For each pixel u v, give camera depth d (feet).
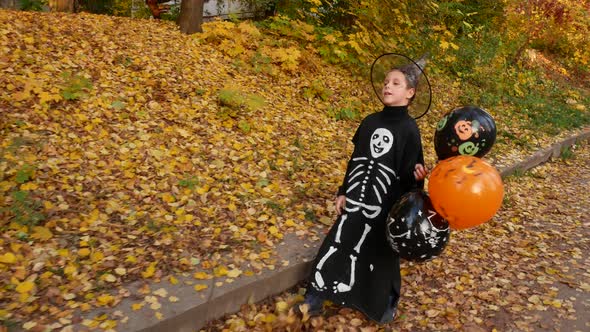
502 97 34.60
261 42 25.50
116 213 13.03
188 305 10.05
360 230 10.54
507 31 42.78
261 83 22.94
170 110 18.29
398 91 10.09
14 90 16.42
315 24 29.53
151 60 20.88
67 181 13.66
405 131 10.20
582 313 12.60
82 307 9.65
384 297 10.69
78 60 19.21
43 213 12.34
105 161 14.89
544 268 14.87
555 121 32.86
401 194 10.48
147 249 11.83
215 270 11.29
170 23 26.12
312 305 10.78
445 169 8.95
